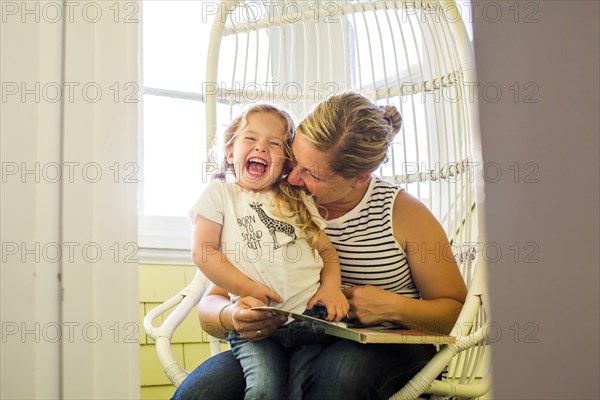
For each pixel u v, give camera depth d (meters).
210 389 1.21
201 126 2.26
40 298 0.97
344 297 1.29
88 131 1.02
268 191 1.37
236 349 1.27
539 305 0.82
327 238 1.37
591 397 0.82
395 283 1.39
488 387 1.28
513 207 0.82
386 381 1.20
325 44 2.31
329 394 1.16
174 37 2.25
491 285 0.81
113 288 1.02
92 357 1.00
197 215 1.35
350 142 1.30
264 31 2.29
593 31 0.89
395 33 2.34
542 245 0.83
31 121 0.98
